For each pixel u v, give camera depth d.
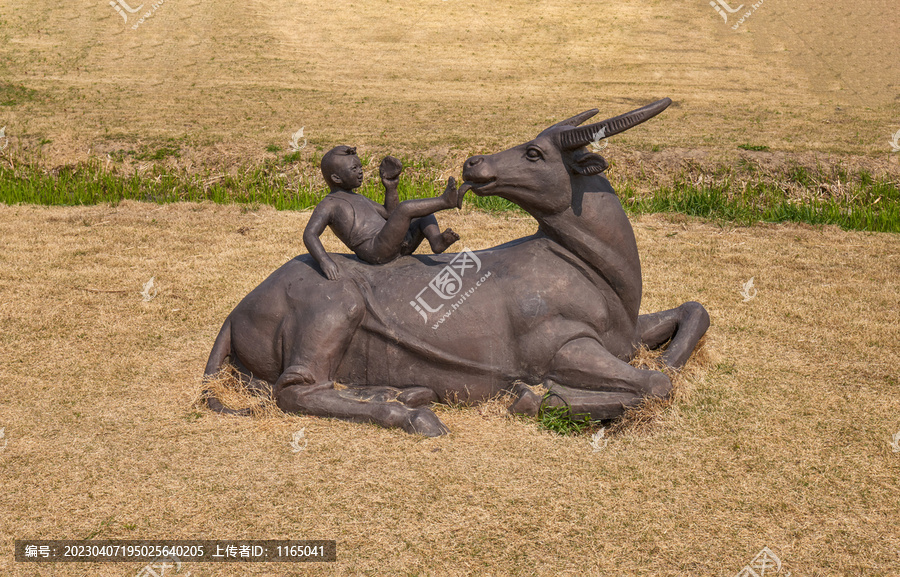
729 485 4.14
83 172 13.00
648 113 4.52
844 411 5.03
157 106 16.97
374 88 19.00
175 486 4.14
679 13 25.50
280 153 13.45
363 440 4.57
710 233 10.12
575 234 4.96
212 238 9.76
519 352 5.00
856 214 10.49
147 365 5.88
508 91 18.80
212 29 23.44
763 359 5.95
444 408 5.04
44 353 6.08
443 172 12.62
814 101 17.42
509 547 3.62
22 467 4.34
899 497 4.02
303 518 3.85
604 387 4.86
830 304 7.17
